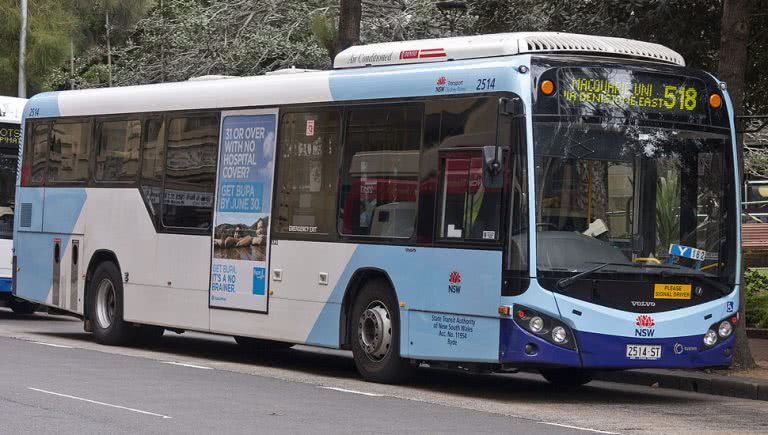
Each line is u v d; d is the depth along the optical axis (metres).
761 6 20.64
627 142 14.65
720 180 15.22
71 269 21.41
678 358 14.67
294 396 14.17
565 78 14.45
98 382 14.98
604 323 14.25
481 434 11.60
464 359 14.66
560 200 14.27
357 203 16.25
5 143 25.47
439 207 15.14
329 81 16.81
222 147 18.44
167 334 24.11
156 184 19.64
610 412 13.80
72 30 37.81
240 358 19.31
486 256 14.43
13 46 37.31
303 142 17.12
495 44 15.03
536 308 14.06
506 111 14.22
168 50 37.38
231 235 18.11
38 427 11.36
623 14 21.06
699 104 15.16
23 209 22.69
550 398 15.09
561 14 22.00
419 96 15.54
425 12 33.06
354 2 24.06
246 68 36.16
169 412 12.49
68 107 21.78
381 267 15.80
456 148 14.98
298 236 17.05
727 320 15.09
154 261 19.52
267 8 36.25
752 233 24.69
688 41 20.77
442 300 14.98
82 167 21.34
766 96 22.09
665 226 14.77
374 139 16.11
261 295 17.53
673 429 12.50
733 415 13.93
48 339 21.30
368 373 16.03
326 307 16.56
